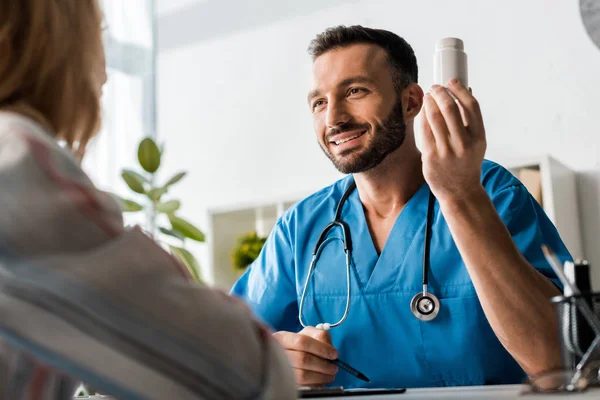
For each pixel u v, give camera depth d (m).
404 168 1.55
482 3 2.59
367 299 1.48
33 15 0.54
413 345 1.43
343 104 1.54
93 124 0.59
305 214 1.67
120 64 3.50
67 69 0.56
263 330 0.49
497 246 1.18
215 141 3.38
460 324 1.40
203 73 3.46
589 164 2.32
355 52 1.55
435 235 1.47
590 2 2.36
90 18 0.58
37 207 0.43
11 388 0.48
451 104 1.16
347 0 2.96
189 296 0.46
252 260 2.70
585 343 0.73
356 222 1.57
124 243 0.46
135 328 0.44
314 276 1.57
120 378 0.43
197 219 3.42
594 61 2.34
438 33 2.69
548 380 0.71
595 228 2.29
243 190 3.25
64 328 0.44
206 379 0.45
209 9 3.46
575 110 2.37
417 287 1.45
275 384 0.47
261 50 3.25
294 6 3.15
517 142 2.48
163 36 3.64
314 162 3.02
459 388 0.98
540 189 2.15
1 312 0.43
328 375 1.24
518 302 1.17
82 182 0.47
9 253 0.43
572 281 0.80
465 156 1.16
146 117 3.55
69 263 0.44
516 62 2.50
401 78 1.57
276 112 3.17
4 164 0.44
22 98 0.54
